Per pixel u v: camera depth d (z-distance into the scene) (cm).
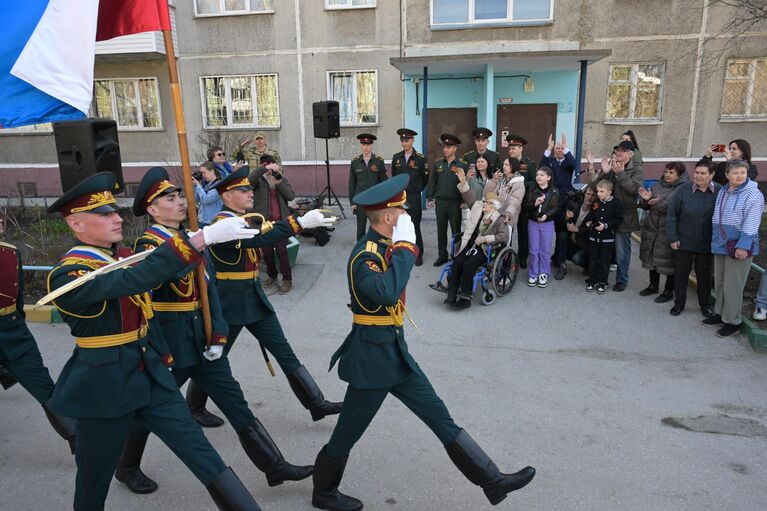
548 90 1224
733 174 519
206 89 1370
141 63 1364
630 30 1214
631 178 654
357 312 290
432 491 329
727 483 334
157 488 334
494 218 627
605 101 1246
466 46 1249
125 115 1405
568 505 315
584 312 615
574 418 409
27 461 365
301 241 914
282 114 1350
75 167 411
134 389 254
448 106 1258
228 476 258
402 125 1312
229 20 1321
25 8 323
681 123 1248
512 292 677
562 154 772
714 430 392
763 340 516
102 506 270
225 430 399
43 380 359
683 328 568
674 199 577
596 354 520
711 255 574
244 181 373
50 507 320
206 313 314
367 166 804
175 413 262
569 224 696
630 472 345
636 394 445
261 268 779
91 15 326
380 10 1265
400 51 1275
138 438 322
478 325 588
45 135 1434
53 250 862
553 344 542
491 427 397
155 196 312
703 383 462
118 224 264
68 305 238
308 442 381
